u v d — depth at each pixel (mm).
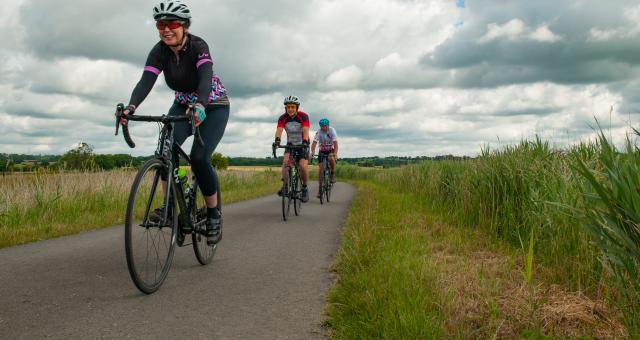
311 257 5027
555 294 3262
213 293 3604
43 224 7496
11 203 7941
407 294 3053
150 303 3312
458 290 3389
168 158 3686
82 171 10867
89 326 2836
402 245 4977
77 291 3555
